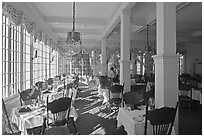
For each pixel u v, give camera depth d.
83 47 13.30
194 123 3.74
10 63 3.86
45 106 3.17
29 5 4.77
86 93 7.79
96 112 4.67
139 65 12.54
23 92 3.66
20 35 4.39
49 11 5.88
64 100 2.65
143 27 7.73
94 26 7.95
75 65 13.29
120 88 4.29
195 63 11.11
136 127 2.25
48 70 8.36
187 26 7.39
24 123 2.56
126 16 4.77
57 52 11.17
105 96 5.10
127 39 4.79
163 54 2.52
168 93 2.55
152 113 1.92
